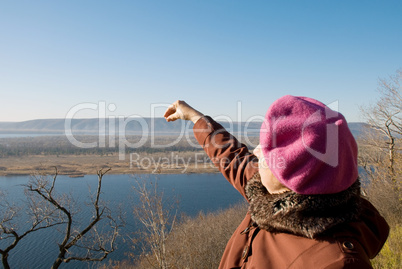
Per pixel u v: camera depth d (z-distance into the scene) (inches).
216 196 1138.0
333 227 32.5
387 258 219.3
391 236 259.1
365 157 685.3
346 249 30.5
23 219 639.8
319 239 32.1
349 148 33.4
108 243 580.4
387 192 507.2
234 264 41.6
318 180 31.7
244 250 41.4
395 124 661.9
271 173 37.3
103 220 651.5
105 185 1123.3
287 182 32.9
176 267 308.2
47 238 754.2
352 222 33.5
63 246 415.5
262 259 35.3
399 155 586.9
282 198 34.8
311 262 30.7
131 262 475.2
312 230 31.3
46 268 603.5
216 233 497.7
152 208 302.5
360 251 31.4
